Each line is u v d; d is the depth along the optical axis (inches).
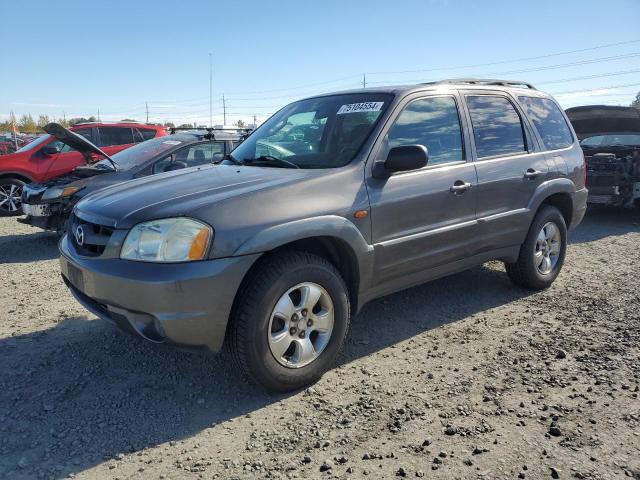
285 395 130.3
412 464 102.3
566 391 129.3
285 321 127.0
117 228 122.6
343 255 142.6
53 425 117.4
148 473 101.3
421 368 143.3
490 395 128.0
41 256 281.3
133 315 119.3
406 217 150.9
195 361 148.4
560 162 204.7
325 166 146.8
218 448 109.0
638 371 138.8
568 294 202.7
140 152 306.2
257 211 123.0
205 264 115.3
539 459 103.2
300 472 100.8
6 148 935.7
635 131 435.5
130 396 130.1
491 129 183.8
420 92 165.8
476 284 215.3
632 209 427.5
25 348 157.2
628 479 96.9
